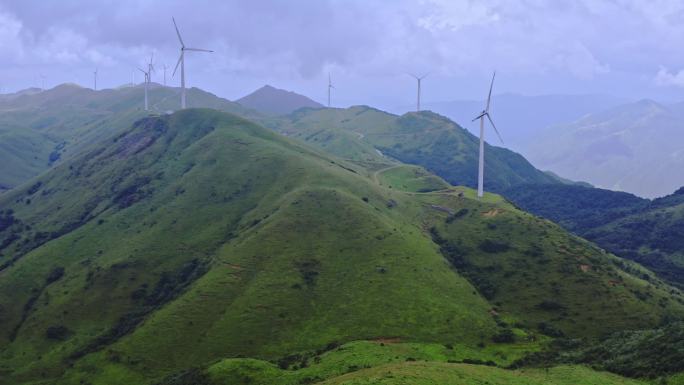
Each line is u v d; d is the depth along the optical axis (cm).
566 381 11788
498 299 19275
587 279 19475
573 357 14438
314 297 18688
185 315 18412
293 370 14050
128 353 17462
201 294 19138
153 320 18538
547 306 18550
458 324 17275
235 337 17225
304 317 17888
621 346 14262
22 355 19238
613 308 18000
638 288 19212
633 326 17075
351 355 14162
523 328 17512
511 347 16112
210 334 17475
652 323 17100
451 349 15388
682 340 12862
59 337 19875
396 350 14725
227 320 17862
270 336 17200
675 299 19325
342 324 17438
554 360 14425
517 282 19988
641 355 13100
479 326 17250
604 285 19088
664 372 11838
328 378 12412
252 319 17788
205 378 13875
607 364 13238
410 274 19462
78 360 18200
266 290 18888
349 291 18825
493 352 15688
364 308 18000
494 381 10975
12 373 18338
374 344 15262
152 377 16375
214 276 19950
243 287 19325
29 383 17538
